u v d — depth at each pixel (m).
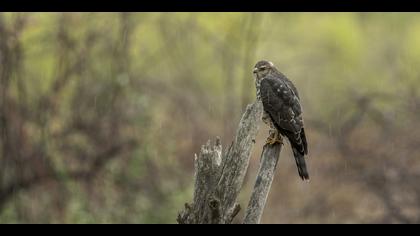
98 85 17.97
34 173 17.11
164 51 20.31
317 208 16.98
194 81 20.58
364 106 17.06
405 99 16.75
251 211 7.92
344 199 17.00
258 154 18.27
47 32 18.19
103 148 17.53
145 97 17.94
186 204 7.79
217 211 7.54
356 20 27.56
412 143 16.23
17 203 16.72
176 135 18.72
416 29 27.80
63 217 16.59
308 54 24.50
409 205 15.70
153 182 17.64
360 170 16.45
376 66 24.80
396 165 15.98
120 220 16.59
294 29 25.41
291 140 9.87
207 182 7.73
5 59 17.08
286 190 17.97
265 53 23.14
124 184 17.42
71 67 17.91
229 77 20.58
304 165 9.76
